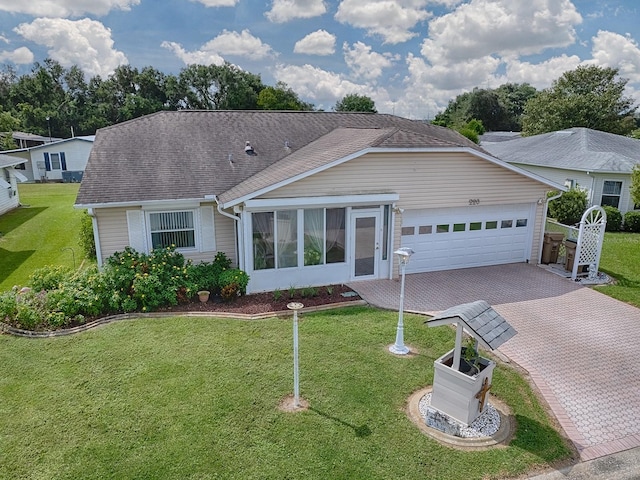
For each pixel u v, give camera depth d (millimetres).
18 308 10672
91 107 71375
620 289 13430
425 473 5980
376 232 13906
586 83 47781
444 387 7098
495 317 7133
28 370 8656
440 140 14070
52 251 18391
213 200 13562
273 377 8312
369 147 12797
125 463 6152
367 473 5965
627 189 23156
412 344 9750
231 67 73500
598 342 9984
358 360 8992
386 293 12969
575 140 28297
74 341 9914
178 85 72000
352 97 71500
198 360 8977
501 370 8711
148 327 10633
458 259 15289
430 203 14219
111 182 13281
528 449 6484
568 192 23000
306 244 13172
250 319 11109
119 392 7844
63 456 6305
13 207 27031
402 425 6957
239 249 13000
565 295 12891
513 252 15938
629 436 6879
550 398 7816
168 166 14539
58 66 75875
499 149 34719
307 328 10539
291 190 12477
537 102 47562
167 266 12586
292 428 6848
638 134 49312
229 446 6465
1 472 6016
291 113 19797
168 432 6766
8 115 55125
